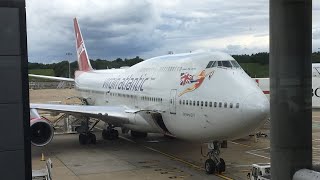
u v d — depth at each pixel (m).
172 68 18.30
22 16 6.85
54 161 18.17
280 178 6.61
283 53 6.42
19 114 6.95
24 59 6.90
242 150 20.55
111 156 19.08
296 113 6.49
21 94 6.93
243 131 14.17
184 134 16.59
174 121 16.97
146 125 19.19
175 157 18.61
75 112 20.84
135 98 20.84
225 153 19.77
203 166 16.73
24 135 6.99
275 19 6.45
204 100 15.03
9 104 6.89
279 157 6.61
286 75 6.44
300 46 6.39
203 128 15.22
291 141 6.52
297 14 6.32
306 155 6.57
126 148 21.19
